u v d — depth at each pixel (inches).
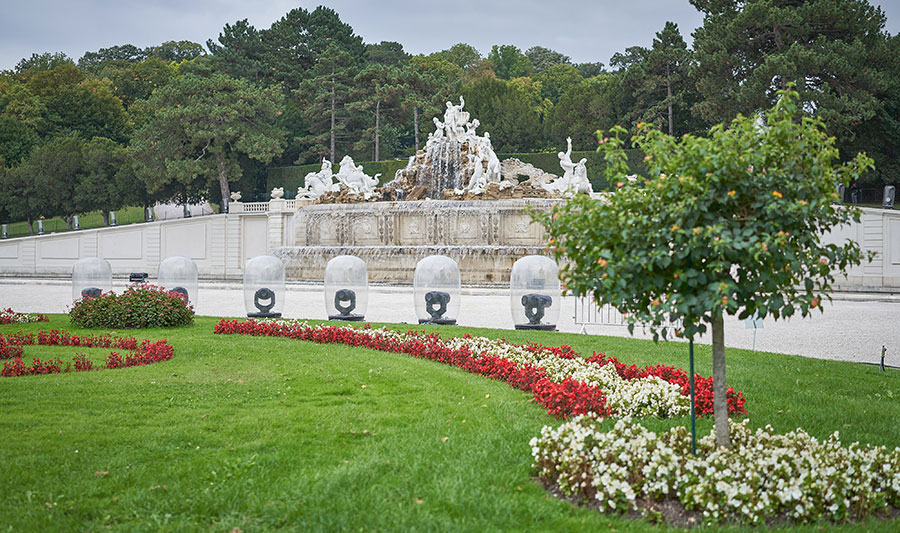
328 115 2999.5
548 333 709.3
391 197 2014.0
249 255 2276.1
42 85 3410.4
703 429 348.8
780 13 1934.1
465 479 271.7
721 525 238.7
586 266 281.9
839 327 814.5
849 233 1610.5
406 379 480.7
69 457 302.7
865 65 2014.0
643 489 255.1
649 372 455.5
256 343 652.7
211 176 2610.7
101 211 3046.3
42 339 657.6
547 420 366.0
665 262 255.6
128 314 765.9
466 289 1343.5
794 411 398.0
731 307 245.9
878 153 2106.3
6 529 230.4
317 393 437.1
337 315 861.8
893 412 402.6
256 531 230.1
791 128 267.4
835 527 238.4
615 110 2682.1
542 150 2832.2
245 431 344.5
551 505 252.1
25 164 2783.0
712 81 2068.2
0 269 2409.0
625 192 274.4
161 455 308.2
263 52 3393.2
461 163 2039.9
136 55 4810.5
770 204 251.8
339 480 267.7
